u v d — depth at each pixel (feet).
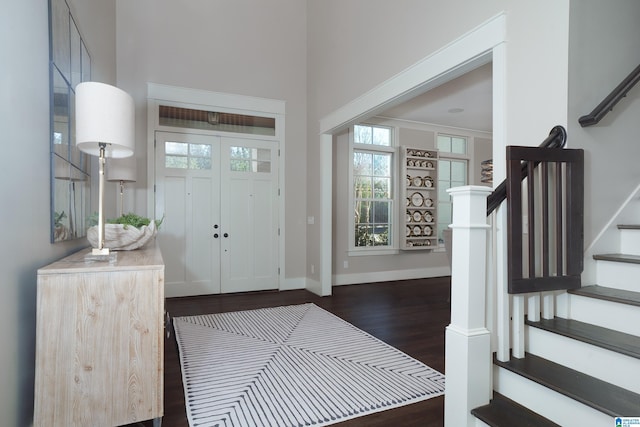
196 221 15.84
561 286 5.86
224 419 6.24
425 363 8.72
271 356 9.07
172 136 15.39
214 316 12.67
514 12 7.20
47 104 6.08
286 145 17.61
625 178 6.80
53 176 6.27
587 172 6.34
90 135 5.63
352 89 13.70
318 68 16.67
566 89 6.19
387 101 11.48
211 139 16.11
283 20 17.60
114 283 5.37
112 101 5.75
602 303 5.62
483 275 5.37
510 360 5.67
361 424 6.15
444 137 21.80
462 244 5.37
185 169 15.61
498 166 7.45
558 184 5.90
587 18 6.42
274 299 15.40
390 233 20.13
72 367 5.16
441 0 9.21
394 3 11.14
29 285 5.33
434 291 17.04
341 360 8.86
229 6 16.49
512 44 7.22
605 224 6.53
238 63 16.63
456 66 8.69
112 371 5.34
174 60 15.43
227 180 16.40
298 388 7.38
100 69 11.71
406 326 11.66
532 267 5.72
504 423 4.88
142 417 5.48
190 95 15.70
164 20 15.28
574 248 5.95
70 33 7.58
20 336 5.07
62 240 6.88
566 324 5.79
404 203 19.75
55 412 5.06
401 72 10.68
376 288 17.74
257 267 17.01
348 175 18.79
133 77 14.74
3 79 4.48
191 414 6.37
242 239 16.71
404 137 20.25
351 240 18.83
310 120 17.61
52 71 6.21
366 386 7.48
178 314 12.95
